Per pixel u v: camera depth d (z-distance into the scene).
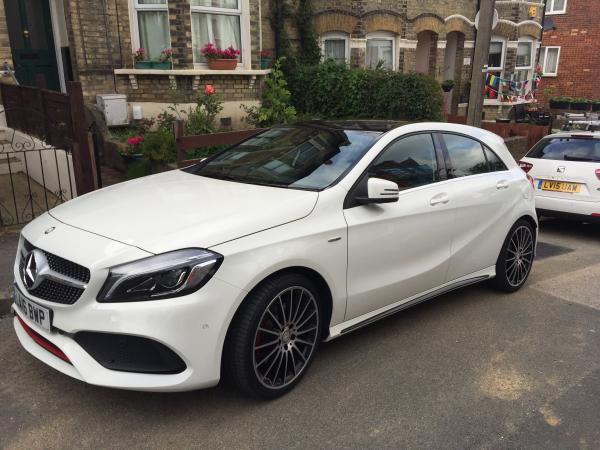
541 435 2.93
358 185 3.55
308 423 2.97
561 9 24.89
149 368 2.70
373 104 11.27
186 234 2.82
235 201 3.25
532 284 5.40
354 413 3.08
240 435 2.85
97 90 9.41
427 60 16.53
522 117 17.77
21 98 7.81
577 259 6.35
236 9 10.24
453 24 16.19
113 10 9.31
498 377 3.54
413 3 14.77
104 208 3.26
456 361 3.73
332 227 3.29
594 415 3.14
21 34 9.54
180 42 9.48
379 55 14.66
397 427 2.96
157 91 9.66
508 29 17.98
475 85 8.81
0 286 4.43
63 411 3.02
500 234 4.75
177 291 2.66
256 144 4.38
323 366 3.60
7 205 6.71
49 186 7.41
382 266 3.68
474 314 4.57
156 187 3.67
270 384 3.11
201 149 8.32
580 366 3.72
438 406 3.18
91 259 2.71
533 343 4.05
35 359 3.57
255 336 2.94
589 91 24.72
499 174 4.83
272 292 2.97
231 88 10.27
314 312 3.30
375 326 4.28
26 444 2.74
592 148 7.09
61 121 6.55
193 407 3.08
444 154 4.33
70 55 9.59
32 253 2.97
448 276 4.32
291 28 12.38
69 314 2.73
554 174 7.21
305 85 11.73
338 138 3.98
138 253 2.71
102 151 9.25
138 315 2.60
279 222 3.08
